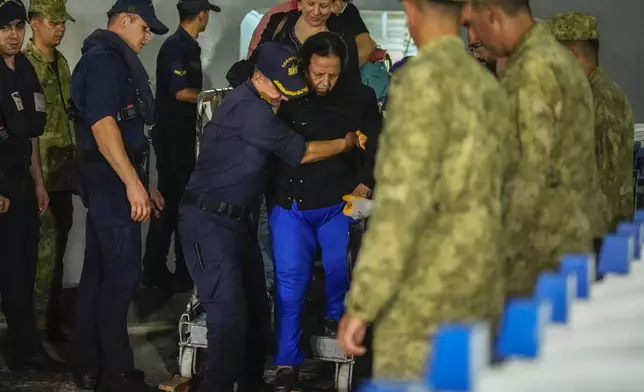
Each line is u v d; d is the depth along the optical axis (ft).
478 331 4.61
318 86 12.47
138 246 13.47
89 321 13.85
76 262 19.33
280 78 11.78
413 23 7.28
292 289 13.12
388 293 6.80
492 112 7.07
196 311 14.30
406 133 6.64
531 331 4.91
